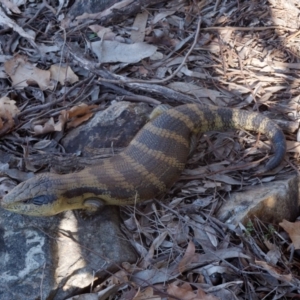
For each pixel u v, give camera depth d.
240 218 1.04
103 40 1.29
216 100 1.22
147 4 1.35
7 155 1.12
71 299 0.97
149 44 1.29
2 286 0.97
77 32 1.32
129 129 1.15
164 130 1.10
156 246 1.03
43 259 0.99
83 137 1.15
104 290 0.98
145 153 1.07
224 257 1.01
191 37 1.31
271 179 1.11
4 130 1.15
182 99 1.20
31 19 1.34
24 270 0.98
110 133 1.15
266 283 0.99
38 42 1.31
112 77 1.22
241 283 0.98
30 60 1.28
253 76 1.25
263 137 1.16
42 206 1.01
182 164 1.09
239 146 1.15
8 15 1.35
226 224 1.04
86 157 1.12
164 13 1.35
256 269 1.00
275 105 1.21
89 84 1.23
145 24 1.33
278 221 1.08
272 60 1.28
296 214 1.11
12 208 1.01
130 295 0.97
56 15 1.36
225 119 1.15
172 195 1.09
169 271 1.00
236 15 1.36
